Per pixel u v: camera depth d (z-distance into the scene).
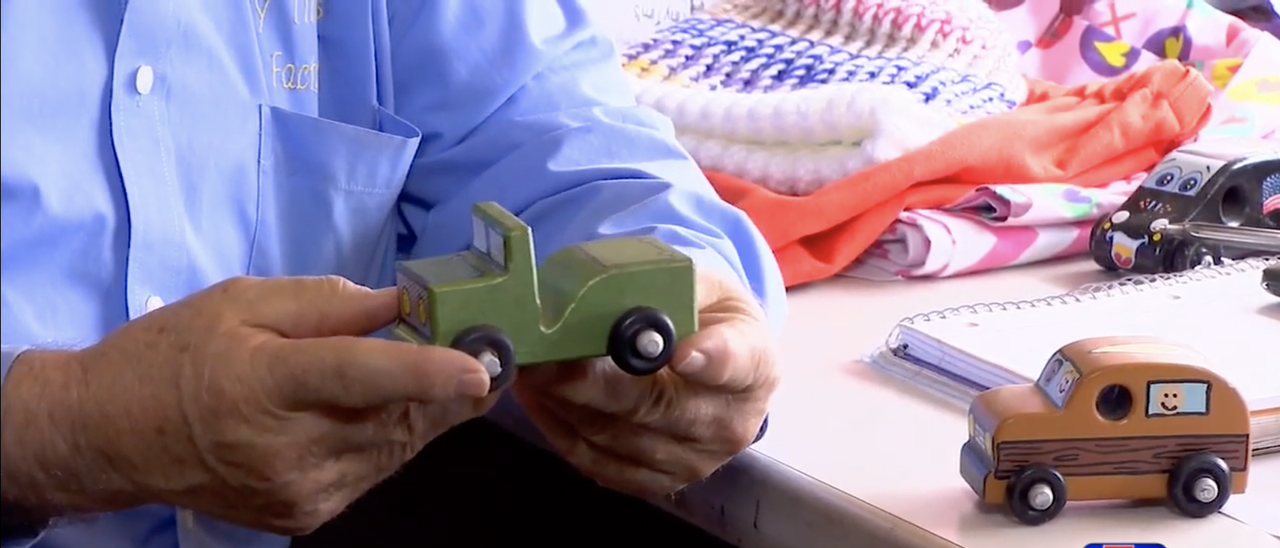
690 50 1.04
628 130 0.74
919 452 0.56
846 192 0.84
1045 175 0.93
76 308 0.59
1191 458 0.49
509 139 0.75
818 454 0.56
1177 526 0.49
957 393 0.62
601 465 0.53
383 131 0.77
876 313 0.78
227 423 0.41
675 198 0.67
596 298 0.43
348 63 0.76
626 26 1.16
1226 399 0.49
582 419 0.51
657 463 0.52
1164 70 1.05
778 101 0.92
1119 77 1.13
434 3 0.77
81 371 0.44
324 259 0.73
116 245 0.60
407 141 0.75
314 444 0.42
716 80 1.01
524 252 0.41
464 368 0.39
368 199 0.75
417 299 0.42
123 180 0.59
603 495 0.98
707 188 0.73
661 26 1.18
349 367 0.39
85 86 0.58
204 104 0.65
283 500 0.44
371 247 0.75
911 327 0.67
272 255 0.71
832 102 0.89
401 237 0.82
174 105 0.63
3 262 0.56
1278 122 1.10
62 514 0.48
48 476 0.45
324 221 0.73
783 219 0.83
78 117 0.58
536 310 0.42
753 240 0.68
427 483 1.00
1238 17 1.32
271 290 0.44
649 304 0.43
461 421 0.46
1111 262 0.85
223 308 0.44
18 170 0.55
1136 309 0.70
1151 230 0.83
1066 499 0.49
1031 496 0.48
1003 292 0.82
